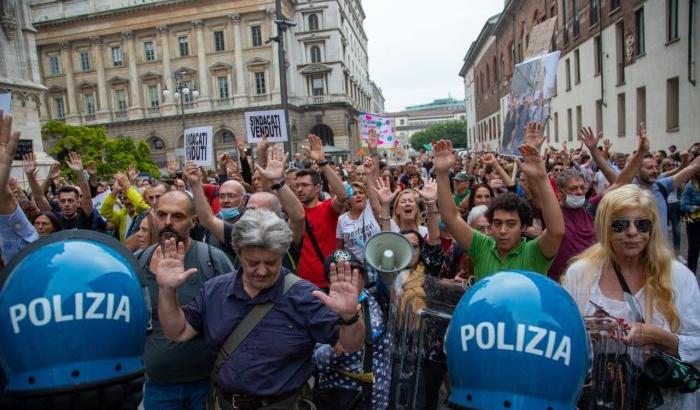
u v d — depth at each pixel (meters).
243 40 50.66
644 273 2.58
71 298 1.60
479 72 61.53
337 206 4.99
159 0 50.78
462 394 1.64
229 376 2.32
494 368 1.55
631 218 2.50
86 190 5.92
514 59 39.22
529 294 1.62
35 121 23.91
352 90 63.16
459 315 1.70
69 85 53.97
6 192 2.65
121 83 53.38
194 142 7.39
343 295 2.22
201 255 3.24
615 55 22.19
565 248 4.24
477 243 3.39
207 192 7.12
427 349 2.07
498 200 3.21
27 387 1.59
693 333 2.43
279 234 2.24
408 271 2.39
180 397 3.05
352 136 60.78
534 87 6.89
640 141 4.54
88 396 1.61
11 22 22.83
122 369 1.70
